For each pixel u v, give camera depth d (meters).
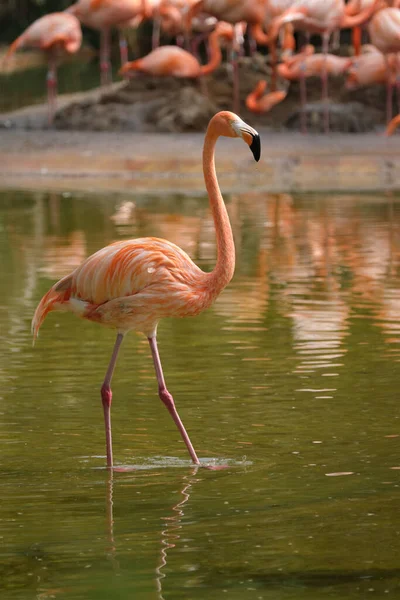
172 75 36.16
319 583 5.69
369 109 36.88
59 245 17.12
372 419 8.59
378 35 33.56
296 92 37.16
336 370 10.05
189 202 22.61
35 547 6.24
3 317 12.41
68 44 36.06
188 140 32.75
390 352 10.67
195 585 5.69
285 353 10.72
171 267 8.10
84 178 26.73
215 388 9.55
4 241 17.58
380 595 5.55
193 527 6.50
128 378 9.95
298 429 8.39
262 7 35.00
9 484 7.38
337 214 20.55
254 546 6.19
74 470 7.66
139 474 7.57
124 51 39.91
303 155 29.95
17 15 58.84
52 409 9.04
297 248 16.95
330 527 6.45
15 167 28.34
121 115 35.19
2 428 8.55
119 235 18.06
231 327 11.90
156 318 8.17
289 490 7.12
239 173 27.38
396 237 17.86
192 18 36.44
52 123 35.75
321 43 48.81
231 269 8.30
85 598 5.56
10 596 5.61
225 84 37.69
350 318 12.21
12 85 47.47
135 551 6.15
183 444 8.20
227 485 7.27
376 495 6.98
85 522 6.63
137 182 26.00
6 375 10.05
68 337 11.63
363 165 28.25
